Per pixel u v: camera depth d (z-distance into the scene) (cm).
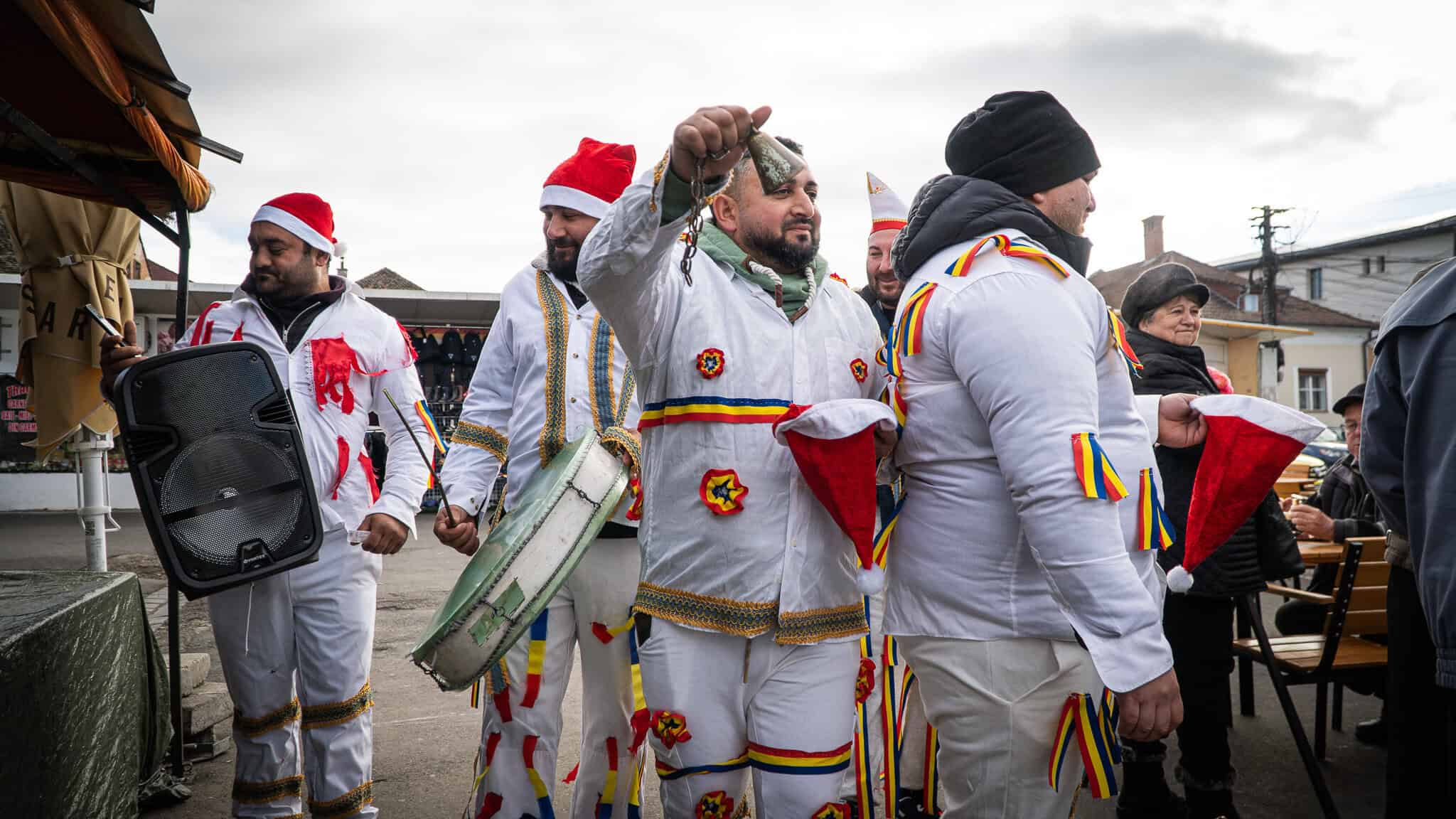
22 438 1575
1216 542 204
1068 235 202
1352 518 464
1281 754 411
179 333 355
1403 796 294
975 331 179
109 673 216
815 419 190
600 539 278
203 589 244
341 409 312
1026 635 185
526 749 279
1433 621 207
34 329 414
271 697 300
